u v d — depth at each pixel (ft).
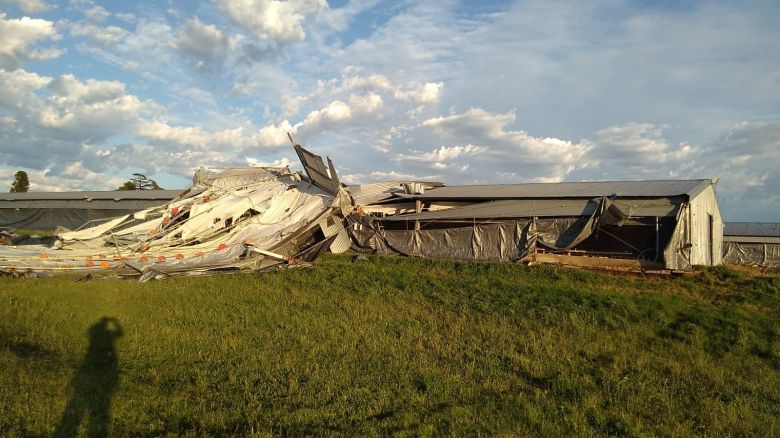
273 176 89.86
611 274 62.34
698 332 41.60
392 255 79.82
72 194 141.28
